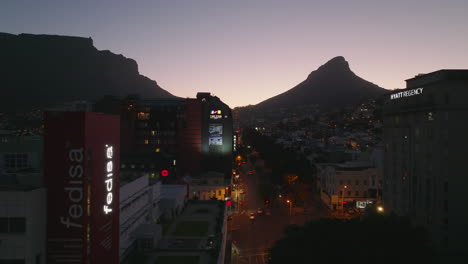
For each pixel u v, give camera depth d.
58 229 36.88
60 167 36.78
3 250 34.62
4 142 50.38
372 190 121.81
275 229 99.94
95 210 39.31
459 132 70.31
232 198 145.38
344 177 121.94
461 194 70.00
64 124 36.62
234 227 102.56
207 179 144.50
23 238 34.72
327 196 128.88
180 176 158.12
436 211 71.62
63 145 36.75
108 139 43.56
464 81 70.62
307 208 124.94
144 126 164.50
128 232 61.50
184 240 69.88
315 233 53.75
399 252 48.81
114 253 46.41
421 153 77.25
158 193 86.06
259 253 80.69
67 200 36.88
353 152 173.62
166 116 164.00
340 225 55.41
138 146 164.25
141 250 62.88
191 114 160.00
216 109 162.25
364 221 56.62
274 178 167.88
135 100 169.75
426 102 75.38
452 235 69.81
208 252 62.47
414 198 79.38
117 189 47.25
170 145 163.38
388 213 90.94
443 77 72.12
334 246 50.16
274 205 130.75
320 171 147.12
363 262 48.25
